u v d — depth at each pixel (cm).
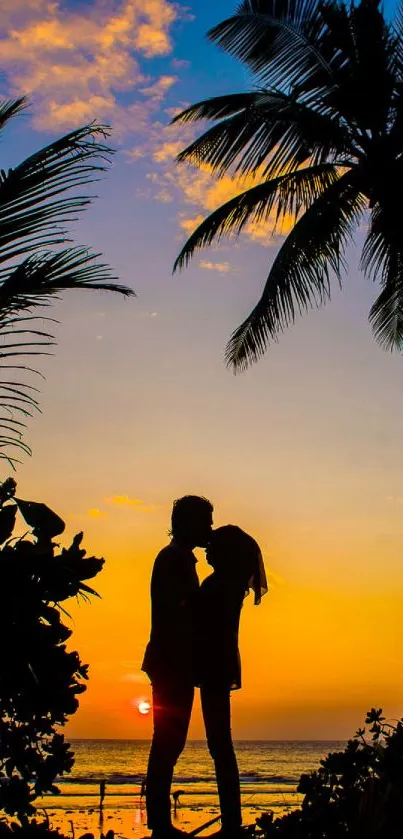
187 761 6662
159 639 408
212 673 409
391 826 308
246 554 426
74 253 319
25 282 310
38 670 245
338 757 386
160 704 403
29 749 252
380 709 441
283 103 1315
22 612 243
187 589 411
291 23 1275
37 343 320
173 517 430
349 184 1252
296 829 331
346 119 1238
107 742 10831
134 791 3597
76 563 261
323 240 1213
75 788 3853
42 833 249
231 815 396
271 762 7300
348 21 1212
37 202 311
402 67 1234
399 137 1217
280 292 1216
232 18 1307
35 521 265
